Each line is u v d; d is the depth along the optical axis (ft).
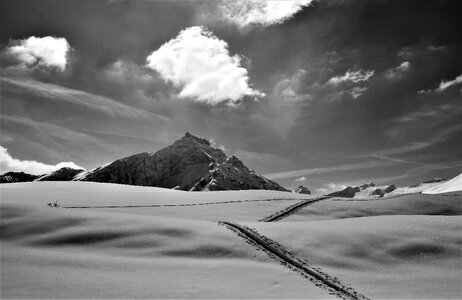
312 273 98.99
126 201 218.59
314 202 219.41
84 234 114.62
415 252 115.34
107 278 89.04
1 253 99.86
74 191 260.62
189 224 127.85
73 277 88.48
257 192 270.67
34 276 87.76
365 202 223.71
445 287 96.43
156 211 190.80
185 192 279.28
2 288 81.05
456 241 121.80
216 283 89.30
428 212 208.23
